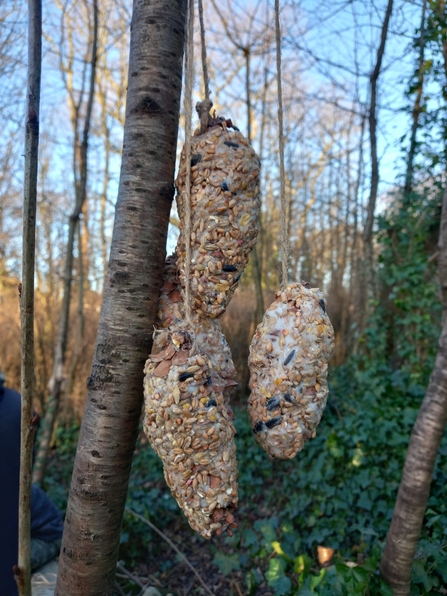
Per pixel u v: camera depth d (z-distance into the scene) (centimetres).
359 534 258
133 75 101
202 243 91
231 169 91
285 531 269
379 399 342
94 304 690
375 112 475
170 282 103
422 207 428
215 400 87
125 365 98
